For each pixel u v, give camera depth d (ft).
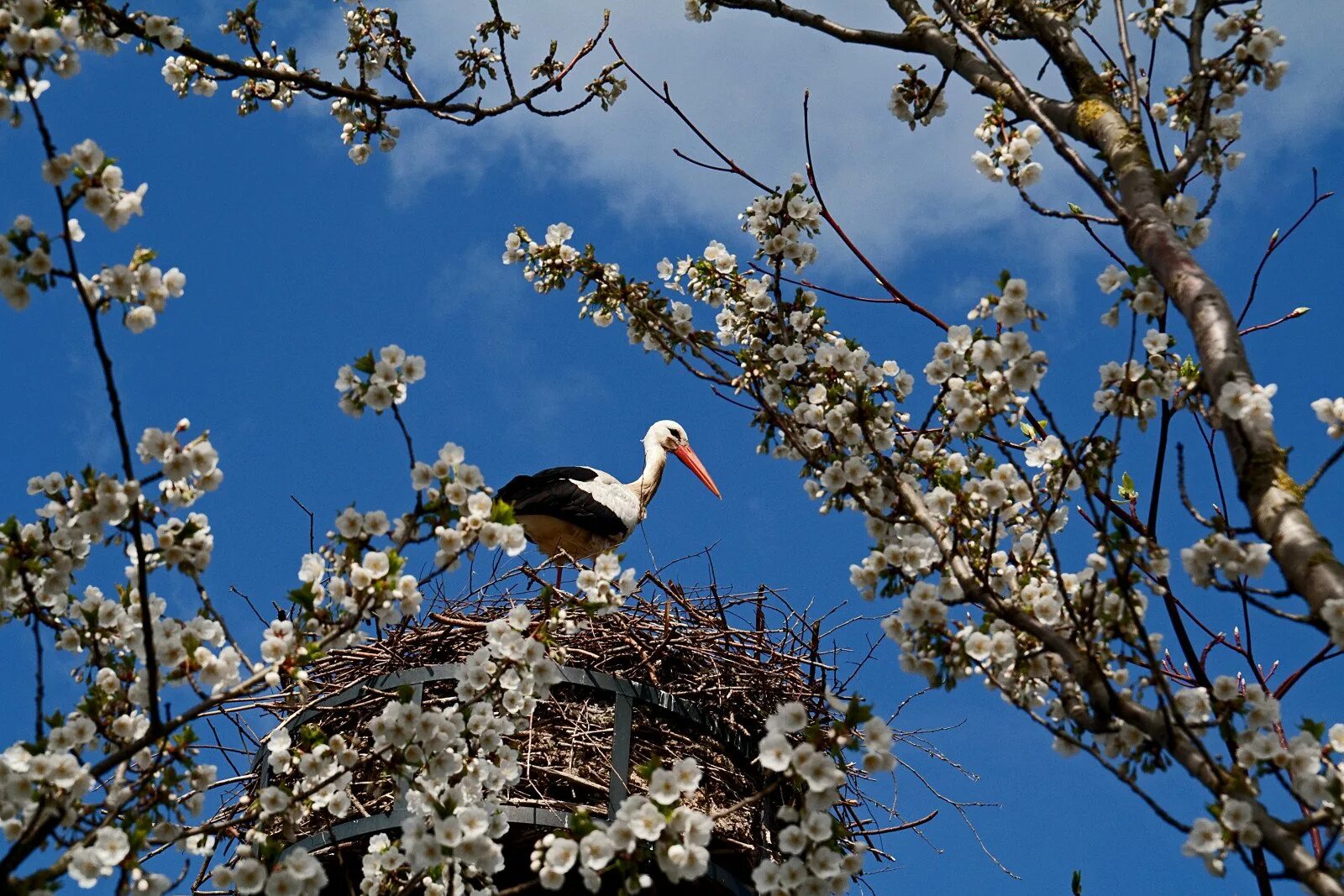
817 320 44.91
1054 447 36.52
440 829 35.81
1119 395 35.24
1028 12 41.96
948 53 42.32
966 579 34.45
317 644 34.83
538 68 52.26
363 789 51.06
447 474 35.06
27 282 31.42
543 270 47.24
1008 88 37.81
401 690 52.37
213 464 34.40
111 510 33.94
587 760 54.08
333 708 52.24
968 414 35.68
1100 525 32.45
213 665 35.09
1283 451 30.50
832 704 32.81
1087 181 35.58
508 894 34.55
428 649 55.52
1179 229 35.53
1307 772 29.66
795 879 32.99
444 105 49.73
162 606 35.81
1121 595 33.01
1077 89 39.83
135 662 36.45
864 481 38.45
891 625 34.30
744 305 45.80
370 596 34.71
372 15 52.37
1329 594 27.99
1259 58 36.45
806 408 40.04
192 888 43.98
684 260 47.06
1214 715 31.89
